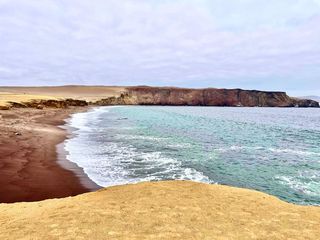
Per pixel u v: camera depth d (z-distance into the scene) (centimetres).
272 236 906
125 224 962
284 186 2178
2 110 6850
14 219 1025
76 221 984
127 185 1395
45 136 3956
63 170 2311
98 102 19188
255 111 17300
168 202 1172
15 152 2777
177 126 6475
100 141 3931
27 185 1889
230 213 1084
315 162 3061
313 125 8250
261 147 4031
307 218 1064
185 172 2467
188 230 929
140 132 5103
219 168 2684
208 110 17188
